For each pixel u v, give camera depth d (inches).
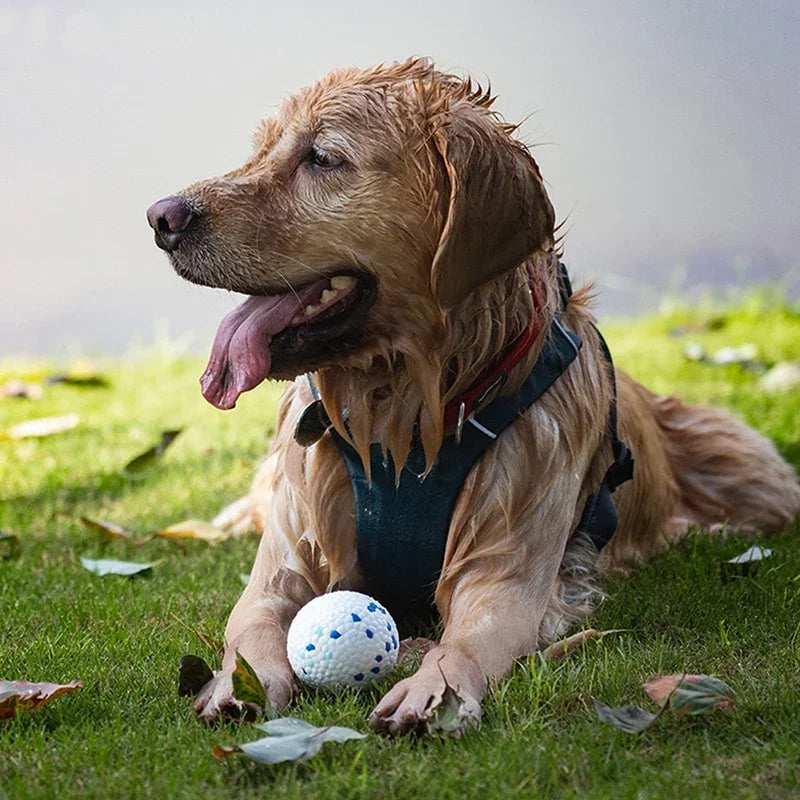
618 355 507.5
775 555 245.3
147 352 590.6
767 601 211.3
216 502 322.0
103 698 171.3
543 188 186.5
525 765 144.6
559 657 185.5
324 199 186.1
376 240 185.9
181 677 169.6
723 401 414.6
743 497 293.3
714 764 146.3
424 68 197.6
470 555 195.0
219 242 185.3
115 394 494.0
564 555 220.5
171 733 155.6
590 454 211.5
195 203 185.9
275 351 188.5
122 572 249.0
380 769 146.6
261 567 207.8
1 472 364.5
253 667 173.6
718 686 162.4
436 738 153.6
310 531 203.2
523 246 184.5
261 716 160.1
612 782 142.0
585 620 205.8
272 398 473.1
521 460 196.5
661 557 255.3
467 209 180.7
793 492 298.5
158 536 280.1
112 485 343.9
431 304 188.4
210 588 238.7
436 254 182.1
